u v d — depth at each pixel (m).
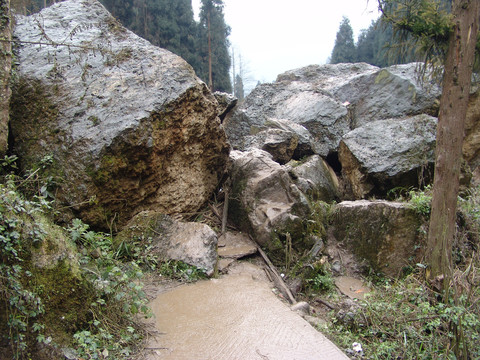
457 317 3.82
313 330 3.94
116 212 5.12
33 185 4.68
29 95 5.19
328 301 5.04
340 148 8.45
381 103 10.12
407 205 5.57
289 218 5.73
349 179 8.15
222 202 6.99
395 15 4.68
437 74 5.04
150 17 17.11
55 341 3.16
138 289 3.62
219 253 5.60
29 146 5.00
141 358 3.32
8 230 3.13
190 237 5.19
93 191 4.72
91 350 3.16
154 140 5.10
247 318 4.06
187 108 5.53
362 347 3.99
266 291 4.76
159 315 4.03
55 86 5.23
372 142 7.85
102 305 3.61
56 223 4.62
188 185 6.09
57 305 3.28
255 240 5.93
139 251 5.00
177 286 4.68
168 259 5.00
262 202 6.16
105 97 5.17
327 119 9.97
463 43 4.46
